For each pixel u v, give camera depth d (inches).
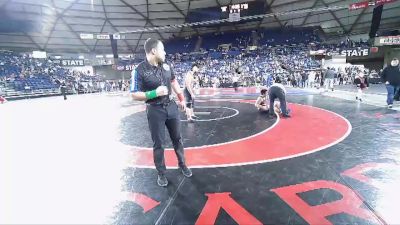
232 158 168.4
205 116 343.9
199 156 175.8
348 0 1183.6
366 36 1398.9
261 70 1245.1
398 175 132.0
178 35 1749.5
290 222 93.7
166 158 176.6
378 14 1055.0
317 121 281.9
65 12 1283.2
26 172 155.5
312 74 870.4
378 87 766.5
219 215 100.1
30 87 1034.1
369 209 101.1
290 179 131.1
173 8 1337.4
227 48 1685.5
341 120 279.6
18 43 1423.5
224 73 1299.2
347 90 671.8
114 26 1473.9
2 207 112.5
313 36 1551.4
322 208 102.6
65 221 100.8
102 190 127.8
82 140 236.5
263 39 1627.7
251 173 141.6
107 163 169.0
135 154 187.8
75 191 127.5
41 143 229.1
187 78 303.6
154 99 130.3
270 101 325.1
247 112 368.2
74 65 1563.7
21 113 475.5
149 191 124.7
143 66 129.6
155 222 97.3
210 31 1700.3
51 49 1546.5
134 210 107.2
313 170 141.6
